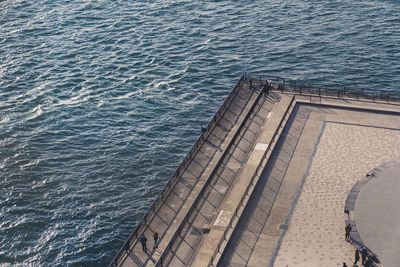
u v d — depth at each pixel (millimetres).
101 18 133750
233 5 140000
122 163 85375
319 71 108438
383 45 116625
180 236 60156
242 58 114688
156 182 81438
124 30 127438
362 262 53719
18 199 77750
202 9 138000
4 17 135375
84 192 79250
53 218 74500
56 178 82000
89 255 68625
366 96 85188
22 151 87875
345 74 106875
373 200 61344
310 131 77562
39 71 111375
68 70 111562
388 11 132000
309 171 69250
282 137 76438
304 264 54969
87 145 89625
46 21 132875
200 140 76938
